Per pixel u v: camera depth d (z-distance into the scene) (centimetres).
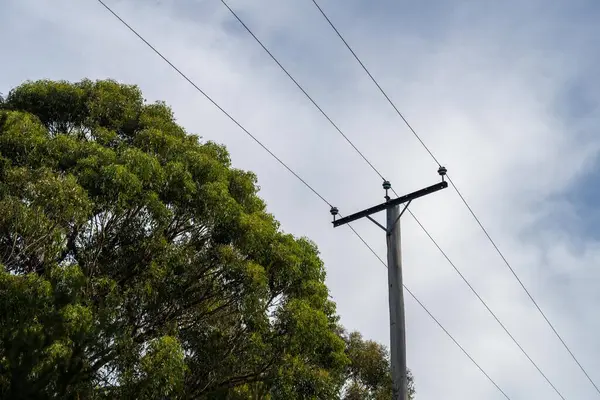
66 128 2222
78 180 1898
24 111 2184
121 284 1998
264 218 2286
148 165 1988
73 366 1794
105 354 1855
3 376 1730
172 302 2050
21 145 1942
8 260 1780
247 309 2045
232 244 2150
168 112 2369
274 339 2077
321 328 2133
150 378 1789
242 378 2108
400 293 2170
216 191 2103
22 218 1739
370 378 2575
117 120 2256
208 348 2119
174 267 2062
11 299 1658
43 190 1767
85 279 1828
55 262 1794
